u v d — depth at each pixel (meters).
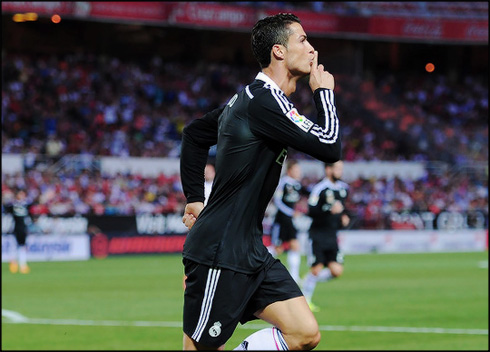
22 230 34.19
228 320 7.89
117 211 45.97
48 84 57.81
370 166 58.66
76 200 46.44
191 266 8.05
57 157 49.41
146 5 54.84
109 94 59.88
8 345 17.14
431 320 21.38
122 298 25.69
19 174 46.19
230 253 7.86
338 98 66.06
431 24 63.50
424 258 44.09
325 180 23.66
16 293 26.78
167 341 17.77
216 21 57.09
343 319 21.56
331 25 60.78
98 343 17.48
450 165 61.78
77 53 65.06
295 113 7.71
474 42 65.19
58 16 53.91
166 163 52.31
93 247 41.81
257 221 8.04
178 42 68.19
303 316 7.95
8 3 49.84
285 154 8.05
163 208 47.66
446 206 57.78
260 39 8.04
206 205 8.12
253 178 7.89
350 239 48.69
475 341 18.05
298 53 7.96
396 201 56.25
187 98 63.19
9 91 55.53
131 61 66.69
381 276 33.88
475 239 52.78
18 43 62.88
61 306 23.69
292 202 27.97
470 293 27.94
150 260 40.31
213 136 8.62
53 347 16.91
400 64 73.25
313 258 23.66
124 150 54.78
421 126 66.12
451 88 72.19
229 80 66.56
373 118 65.69
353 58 69.75
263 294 8.04
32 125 54.34
